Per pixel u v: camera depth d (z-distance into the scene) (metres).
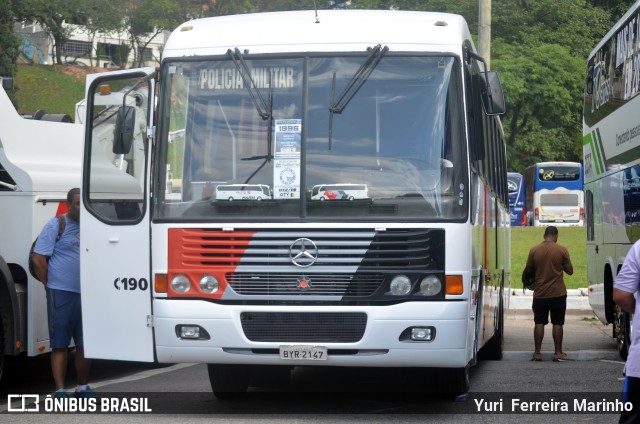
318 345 10.67
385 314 10.62
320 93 11.13
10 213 13.92
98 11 92.06
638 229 15.62
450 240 10.70
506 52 73.69
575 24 78.00
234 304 10.80
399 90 11.08
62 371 12.36
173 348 10.95
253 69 11.28
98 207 11.59
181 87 11.37
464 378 12.23
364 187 10.84
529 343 20.98
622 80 16.92
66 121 15.97
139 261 11.30
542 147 73.94
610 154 18.09
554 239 17.88
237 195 10.97
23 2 88.50
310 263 10.72
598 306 19.77
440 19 11.48
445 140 10.93
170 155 11.23
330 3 74.88
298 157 10.98
